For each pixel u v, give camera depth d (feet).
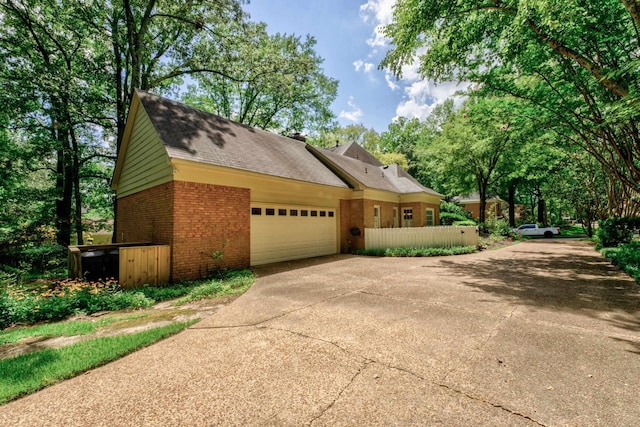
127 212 36.40
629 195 40.19
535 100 27.91
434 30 27.02
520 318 13.61
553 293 18.02
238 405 7.53
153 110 29.04
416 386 8.18
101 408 7.60
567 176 62.75
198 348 11.22
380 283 22.02
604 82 20.65
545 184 77.92
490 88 29.22
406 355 10.09
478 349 10.43
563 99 26.91
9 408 7.72
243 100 78.95
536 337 11.40
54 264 37.22
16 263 35.86
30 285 25.52
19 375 9.36
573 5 19.11
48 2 41.11
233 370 9.38
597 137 31.32
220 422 6.89
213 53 51.65
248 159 30.14
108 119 50.03
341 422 6.76
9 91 35.42
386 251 39.58
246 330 13.00
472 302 16.46
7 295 17.06
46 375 9.31
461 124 71.41
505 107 30.99
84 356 10.59
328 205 41.19
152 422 6.96
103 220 55.62
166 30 52.44
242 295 19.45
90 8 43.50
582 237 73.97
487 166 72.28
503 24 24.07
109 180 57.21
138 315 16.01
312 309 15.79
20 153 41.93
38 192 43.32
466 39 26.21
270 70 53.36
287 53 64.28
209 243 25.98
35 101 38.99
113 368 9.80
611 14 20.20
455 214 74.08
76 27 45.60
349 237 44.47
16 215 39.37
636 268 21.83
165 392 8.24
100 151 54.95
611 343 10.75
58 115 40.04
